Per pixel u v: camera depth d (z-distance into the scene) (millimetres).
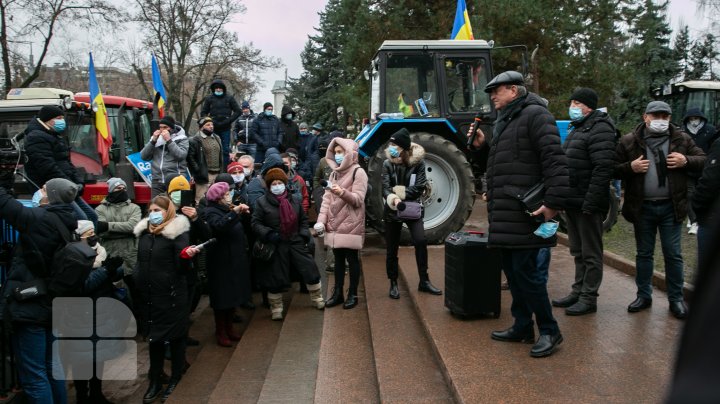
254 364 5395
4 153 4266
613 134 4715
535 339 4277
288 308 6914
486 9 14664
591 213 4664
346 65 17328
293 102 34750
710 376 526
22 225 4199
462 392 3365
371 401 4039
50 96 10156
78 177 6402
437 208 7746
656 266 6613
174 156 7695
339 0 18422
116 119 9359
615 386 3385
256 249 6387
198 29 28734
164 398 4969
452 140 8031
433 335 4422
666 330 4355
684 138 4676
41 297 4199
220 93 11367
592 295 4801
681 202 4637
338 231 6070
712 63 25453
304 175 11773
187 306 5055
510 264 4074
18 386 4676
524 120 3779
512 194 3793
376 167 7594
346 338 5281
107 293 4742
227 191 5914
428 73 7996
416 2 16109
